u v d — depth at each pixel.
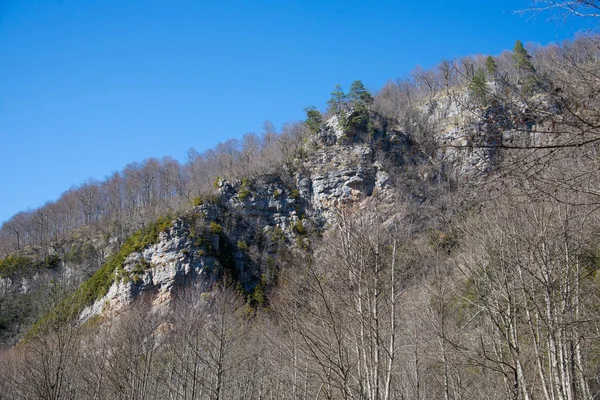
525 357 13.54
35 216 74.25
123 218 69.38
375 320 13.45
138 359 27.66
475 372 18.19
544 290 11.75
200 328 28.73
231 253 53.22
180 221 53.53
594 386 14.10
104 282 50.28
